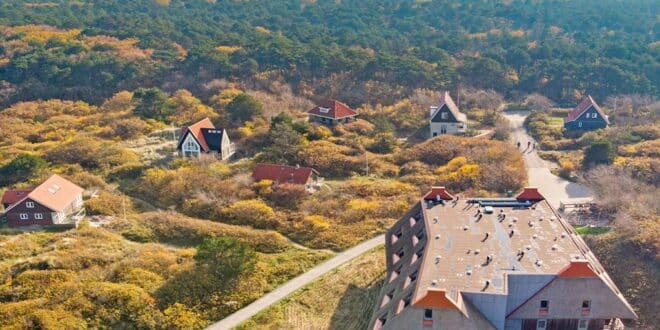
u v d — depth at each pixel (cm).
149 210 7819
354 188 8275
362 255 6625
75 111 11581
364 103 12138
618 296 4600
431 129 10700
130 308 5478
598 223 6969
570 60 13700
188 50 14375
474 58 14000
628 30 17638
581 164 8931
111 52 13775
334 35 15662
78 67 12900
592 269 4544
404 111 11669
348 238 7006
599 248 6406
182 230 7162
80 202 7700
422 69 13050
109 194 8031
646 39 16450
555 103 12850
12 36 14350
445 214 5581
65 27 15712
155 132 10444
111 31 15250
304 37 15225
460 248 4950
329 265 6450
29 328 5122
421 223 5534
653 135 10156
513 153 9081
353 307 5681
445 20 18800
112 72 12962
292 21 17838
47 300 5494
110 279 5975
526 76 13525
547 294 4562
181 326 5362
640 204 7094
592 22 18162
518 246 4978
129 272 6053
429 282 4509
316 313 5625
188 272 6066
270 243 6906
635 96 12444
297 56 13400
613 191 7456
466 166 8525
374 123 10869
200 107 11381
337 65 13250
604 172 8131
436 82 12950
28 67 12900
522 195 5866
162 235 7106
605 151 8762
